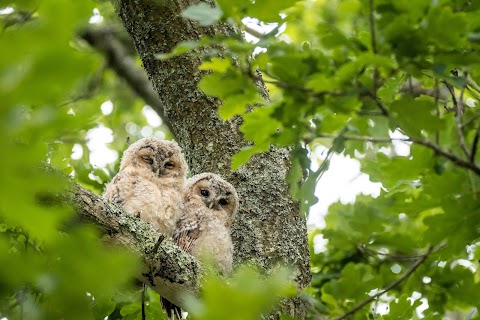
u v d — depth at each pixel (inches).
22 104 144.1
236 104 287.4
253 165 459.8
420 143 290.8
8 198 145.1
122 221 346.9
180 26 476.4
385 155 394.6
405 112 275.0
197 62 474.9
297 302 415.5
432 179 313.4
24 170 146.6
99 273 154.3
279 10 264.4
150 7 480.4
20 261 158.1
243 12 264.2
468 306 431.5
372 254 465.7
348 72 262.7
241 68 277.3
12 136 143.8
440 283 421.4
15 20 222.7
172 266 358.9
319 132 307.3
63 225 173.2
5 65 140.4
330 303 407.5
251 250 435.8
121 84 840.3
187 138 472.4
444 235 316.8
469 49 285.7
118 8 499.8
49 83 143.3
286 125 285.4
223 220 550.0
